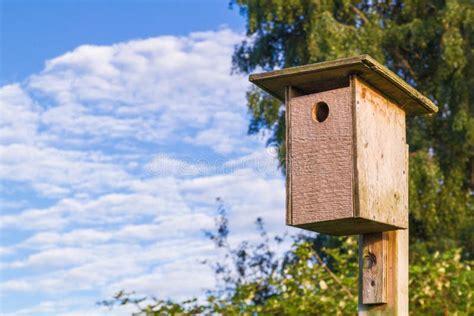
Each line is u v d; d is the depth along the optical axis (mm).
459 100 15820
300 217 4590
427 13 17062
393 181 4832
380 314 4723
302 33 17234
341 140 4543
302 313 7383
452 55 15273
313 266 7941
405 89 4832
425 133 16094
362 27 16016
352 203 4445
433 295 7758
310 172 4602
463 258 15305
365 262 4805
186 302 7152
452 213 15953
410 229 16125
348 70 4531
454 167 16250
